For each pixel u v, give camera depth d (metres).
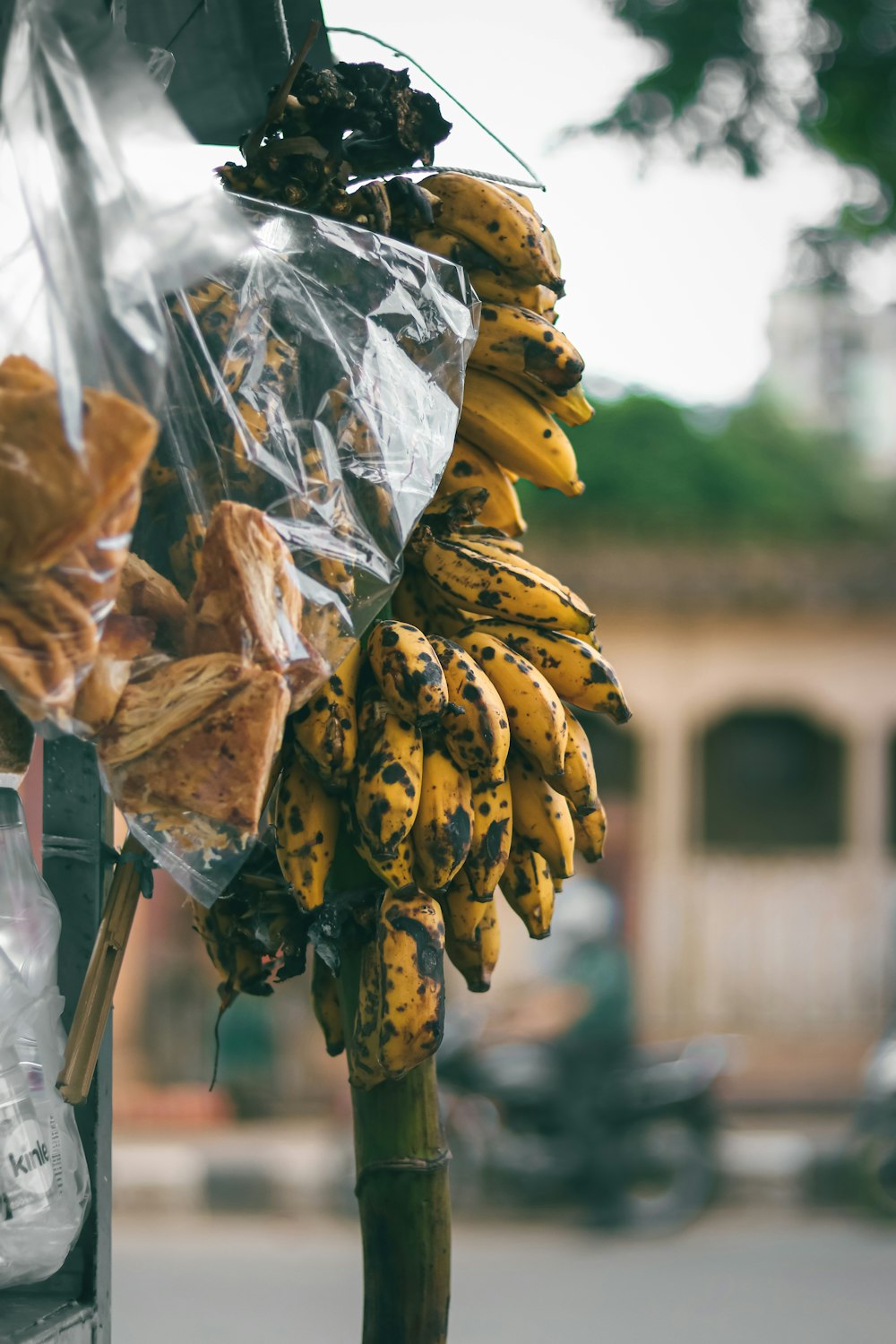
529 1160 7.90
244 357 1.67
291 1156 9.38
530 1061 7.96
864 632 12.81
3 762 1.65
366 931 1.77
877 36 5.43
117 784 1.59
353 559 1.68
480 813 1.78
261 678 1.58
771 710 13.59
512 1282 7.01
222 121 2.05
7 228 1.54
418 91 1.80
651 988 12.12
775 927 12.11
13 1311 1.76
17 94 1.52
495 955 1.86
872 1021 12.00
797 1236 8.08
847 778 13.01
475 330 1.78
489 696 1.75
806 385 14.97
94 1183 1.81
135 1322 6.42
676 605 12.63
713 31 5.44
